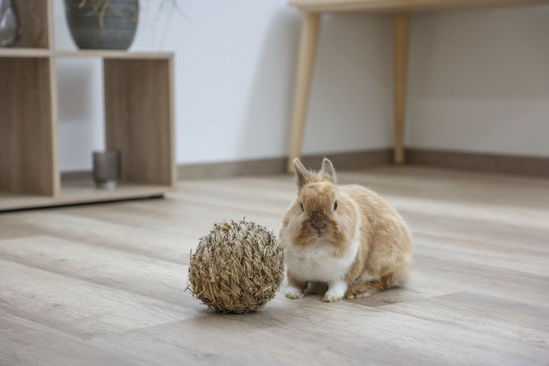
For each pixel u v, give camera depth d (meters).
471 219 2.39
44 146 2.52
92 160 2.93
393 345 1.21
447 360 1.15
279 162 3.61
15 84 2.59
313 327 1.30
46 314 1.37
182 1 3.20
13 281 1.60
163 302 1.45
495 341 1.24
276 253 1.36
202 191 2.95
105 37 2.64
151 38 3.12
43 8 2.46
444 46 3.88
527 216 2.45
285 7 3.55
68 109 2.95
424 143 4.00
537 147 3.59
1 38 2.52
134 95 2.87
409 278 1.56
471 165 3.82
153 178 2.85
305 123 3.69
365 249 1.46
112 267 1.73
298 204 1.39
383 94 4.02
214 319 1.34
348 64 3.83
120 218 2.34
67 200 2.53
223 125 3.39
